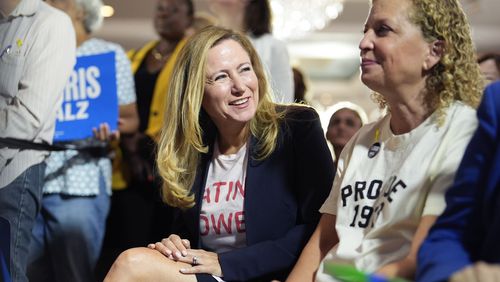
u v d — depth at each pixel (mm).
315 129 2559
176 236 2432
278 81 3775
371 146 2133
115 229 3869
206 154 2617
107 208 3598
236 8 3994
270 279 2490
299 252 2479
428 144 1971
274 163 2537
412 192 1941
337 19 11156
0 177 2875
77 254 3494
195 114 2514
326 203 2275
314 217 2508
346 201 2109
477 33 11969
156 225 3793
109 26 11500
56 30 2951
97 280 3887
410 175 1958
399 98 2031
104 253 3900
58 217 3465
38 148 2916
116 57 3746
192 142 2553
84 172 3508
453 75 1999
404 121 2055
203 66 2506
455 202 1686
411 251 1856
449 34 1986
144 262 2297
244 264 2422
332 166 2562
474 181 1663
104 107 3455
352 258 2023
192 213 2586
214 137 2623
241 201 2529
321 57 14406
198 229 2582
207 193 2576
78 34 3658
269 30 3812
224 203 2543
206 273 2357
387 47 1991
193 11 4137
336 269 1932
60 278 3521
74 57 3029
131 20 11156
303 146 2533
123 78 3760
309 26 7367
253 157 2539
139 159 3807
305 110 2602
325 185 2514
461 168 1703
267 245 2467
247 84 2490
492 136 1641
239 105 2482
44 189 3445
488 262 1604
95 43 3723
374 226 2004
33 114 2857
